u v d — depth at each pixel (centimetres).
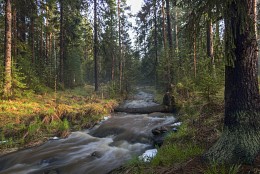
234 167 470
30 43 2761
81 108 1606
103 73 5550
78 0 3053
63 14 3234
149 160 682
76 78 4497
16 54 2058
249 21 500
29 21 2723
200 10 547
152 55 4600
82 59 5050
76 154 927
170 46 2520
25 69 2011
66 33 3328
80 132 1243
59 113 1440
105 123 1364
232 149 504
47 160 880
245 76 519
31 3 2114
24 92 1761
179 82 1939
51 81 2573
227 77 544
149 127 1194
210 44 1572
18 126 1202
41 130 1219
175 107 1556
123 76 3516
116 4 3684
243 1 489
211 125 821
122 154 899
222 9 481
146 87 5222
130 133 1134
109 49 3722
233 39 492
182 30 641
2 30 2162
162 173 541
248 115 513
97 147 1002
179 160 604
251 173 447
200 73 1249
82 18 3694
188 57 1970
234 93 527
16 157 912
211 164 507
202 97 1220
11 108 1426
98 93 2780
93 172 756
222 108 959
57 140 1120
